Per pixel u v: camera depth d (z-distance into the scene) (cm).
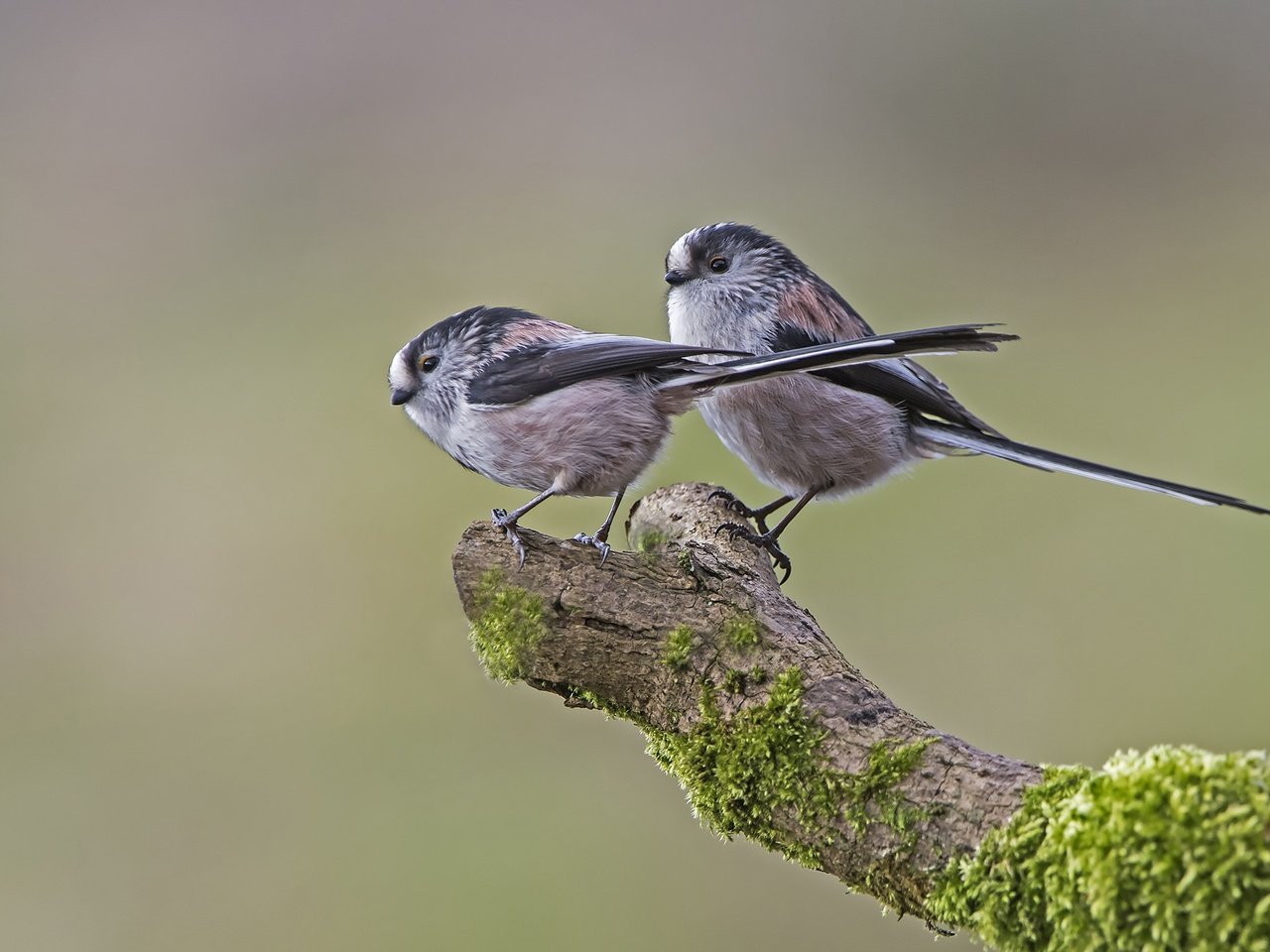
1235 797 434
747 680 602
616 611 629
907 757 539
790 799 568
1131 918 443
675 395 848
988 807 505
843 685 586
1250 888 421
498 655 650
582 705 669
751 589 636
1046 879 470
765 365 811
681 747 617
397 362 886
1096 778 472
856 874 547
